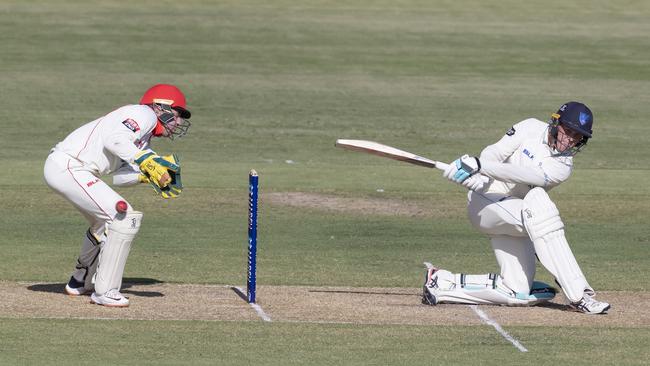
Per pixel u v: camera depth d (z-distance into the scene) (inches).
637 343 1125.7
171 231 1777.8
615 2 6146.7
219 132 2859.3
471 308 1282.0
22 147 2588.6
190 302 1284.4
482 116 3198.8
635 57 4448.8
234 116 3105.3
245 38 4650.6
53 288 1348.4
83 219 1862.7
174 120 1286.9
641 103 3491.6
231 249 1648.6
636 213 2007.9
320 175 2330.2
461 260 1608.0
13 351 1052.5
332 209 1994.3
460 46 4616.1
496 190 1293.1
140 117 1221.1
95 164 1236.5
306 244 1701.5
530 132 1275.8
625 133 2992.1
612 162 2581.2
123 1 5605.3
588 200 2119.8
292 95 3494.1
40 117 2994.6
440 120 3120.1
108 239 1232.8
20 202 1984.5
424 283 1328.7
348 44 4576.8
